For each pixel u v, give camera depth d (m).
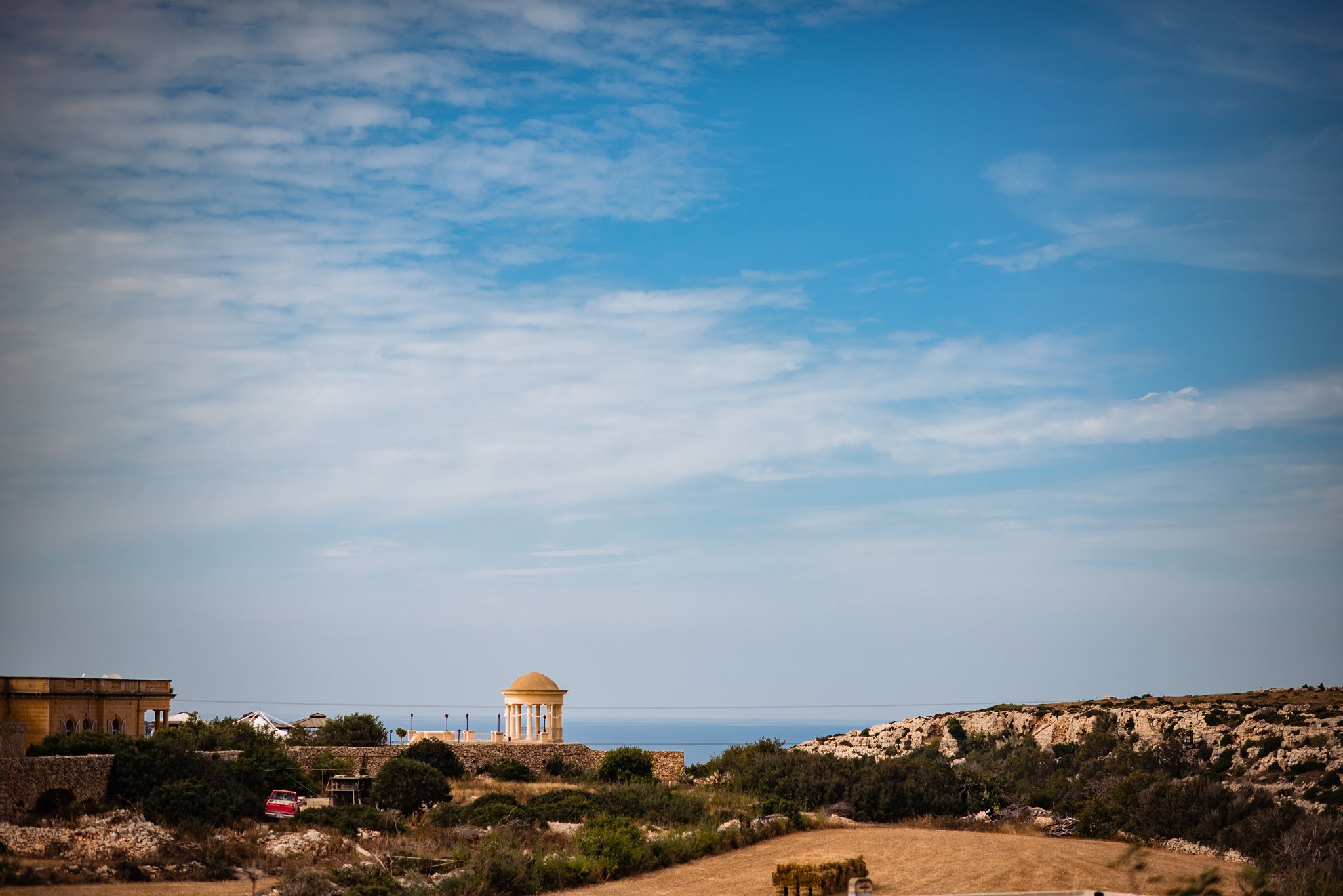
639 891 50.72
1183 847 69.12
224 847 50.00
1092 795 85.75
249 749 70.19
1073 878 55.59
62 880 42.91
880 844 66.62
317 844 53.44
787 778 86.69
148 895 41.91
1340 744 88.69
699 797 76.62
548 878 51.28
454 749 87.25
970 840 69.50
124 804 56.00
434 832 59.78
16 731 54.69
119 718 74.50
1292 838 61.75
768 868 57.09
